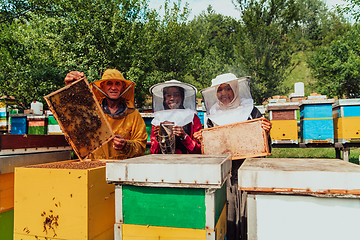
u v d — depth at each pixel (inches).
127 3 531.2
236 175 85.0
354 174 40.3
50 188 59.6
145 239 50.1
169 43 613.0
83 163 76.5
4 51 345.7
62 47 430.9
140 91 526.0
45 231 59.6
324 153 332.8
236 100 107.2
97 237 59.7
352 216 41.6
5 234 75.1
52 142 95.6
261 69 537.0
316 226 42.9
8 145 77.5
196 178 46.1
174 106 112.0
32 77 345.4
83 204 56.4
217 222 51.3
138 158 59.6
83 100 79.4
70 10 445.7
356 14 490.6
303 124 234.5
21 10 370.3
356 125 214.7
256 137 85.0
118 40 467.8
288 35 561.0
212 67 617.9
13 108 443.8
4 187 74.8
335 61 676.1
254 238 45.6
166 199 49.4
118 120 102.3
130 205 51.5
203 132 91.0
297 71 1061.1
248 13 540.7
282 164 52.7
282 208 44.3
